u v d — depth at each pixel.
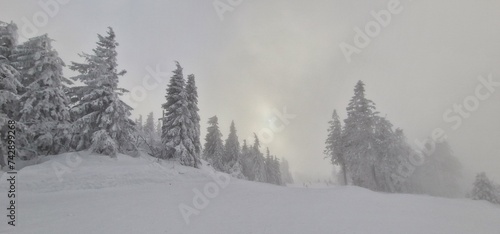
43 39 22.20
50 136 21.20
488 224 8.68
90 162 20.03
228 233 6.96
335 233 6.81
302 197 13.41
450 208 11.90
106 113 23.06
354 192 15.20
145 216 9.09
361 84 34.09
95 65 24.17
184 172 24.50
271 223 7.91
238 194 14.75
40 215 9.23
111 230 7.36
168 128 30.62
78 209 10.28
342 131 36.31
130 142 25.58
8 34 21.98
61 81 23.80
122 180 18.36
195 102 35.41
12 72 19.39
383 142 30.91
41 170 17.19
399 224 7.84
